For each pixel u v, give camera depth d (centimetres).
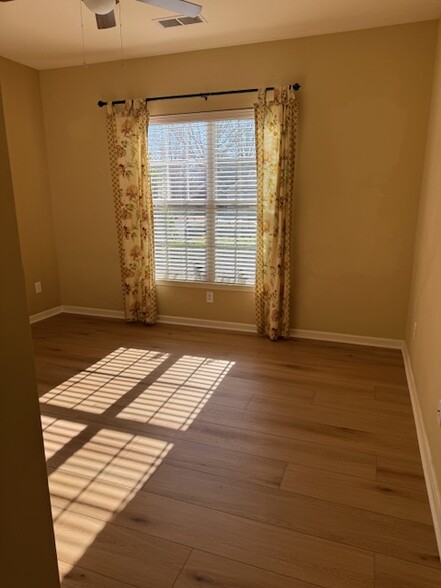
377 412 265
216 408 271
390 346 375
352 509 184
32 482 108
